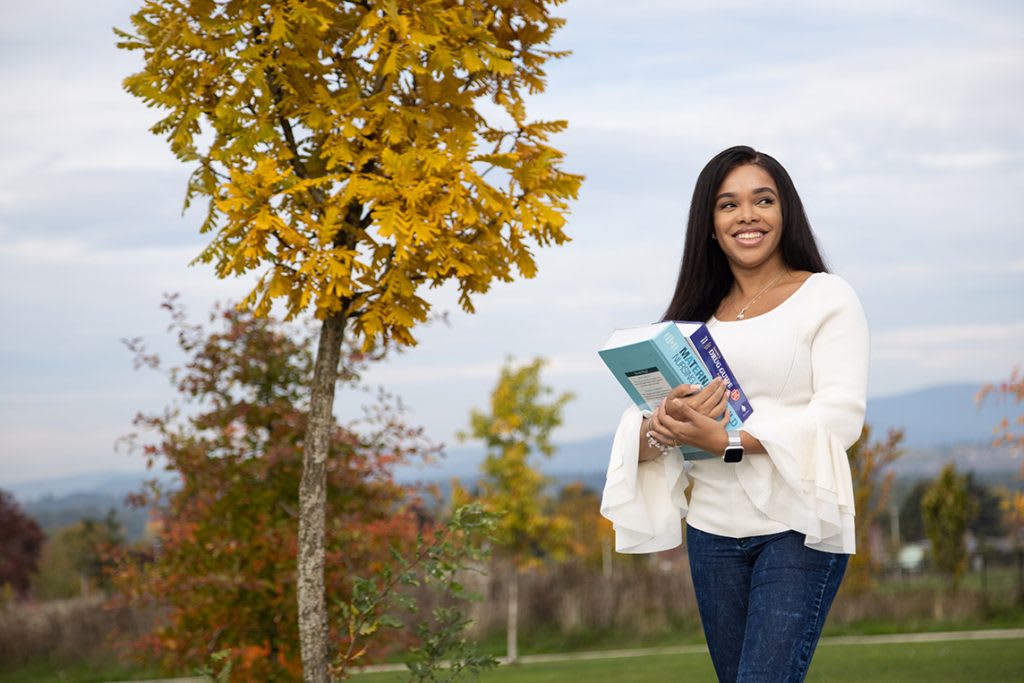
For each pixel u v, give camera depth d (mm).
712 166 3070
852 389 2785
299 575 4188
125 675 14062
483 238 4258
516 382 15875
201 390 8023
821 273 2982
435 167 4062
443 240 4160
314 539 4184
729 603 2934
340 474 7734
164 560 7816
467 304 4402
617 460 3066
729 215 2996
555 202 4320
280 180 4133
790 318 2875
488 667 4207
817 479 2701
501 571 17969
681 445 2955
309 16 4074
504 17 4535
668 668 12703
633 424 3016
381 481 7895
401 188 4105
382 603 4293
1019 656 12109
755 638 2762
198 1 4254
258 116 4250
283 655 7406
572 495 25234
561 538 15766
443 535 4273
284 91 4355
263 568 7570
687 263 3143
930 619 18312
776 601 2770
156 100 4289
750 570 2922
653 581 19156
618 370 2928
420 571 4402
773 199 2986
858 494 19469
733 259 3041
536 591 18156
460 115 4430
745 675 2742
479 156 4270
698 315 3156
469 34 4270
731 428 2816
